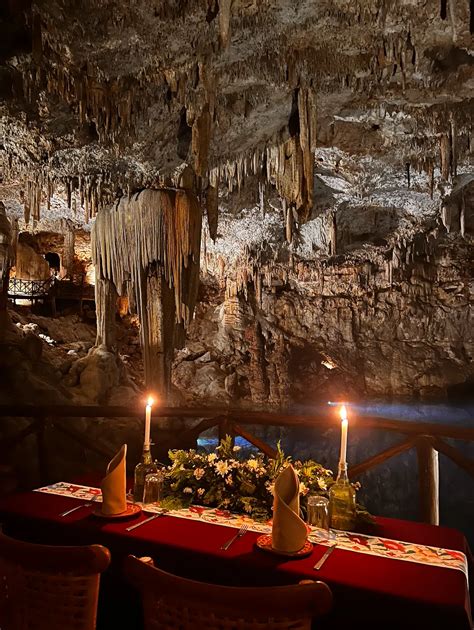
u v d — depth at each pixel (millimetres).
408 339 15320
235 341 15586
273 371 15352
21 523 2287
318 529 2188
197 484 2438
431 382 15117
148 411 2607
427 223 13117
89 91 5988
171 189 8742
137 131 7090
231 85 6414
